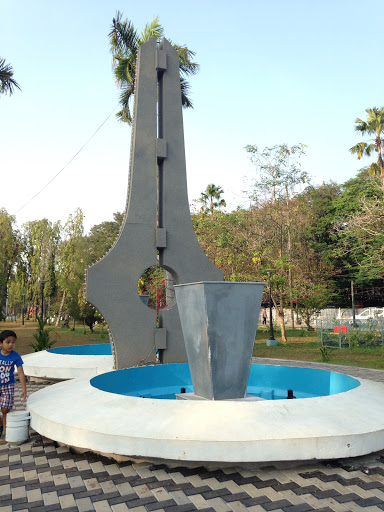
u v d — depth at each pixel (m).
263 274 22.84
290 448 4.15
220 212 24.52
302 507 3.50
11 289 48.25
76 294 32.41
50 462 4.68
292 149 23.44
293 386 7.89
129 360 10.15
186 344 6.43
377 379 10.47
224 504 3.57
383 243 20.81
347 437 4.28
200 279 11.27
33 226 44.88
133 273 10.45
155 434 4.28
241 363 6.00
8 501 3.74
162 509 3.51
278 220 25.25
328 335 19.50
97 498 3.74
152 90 11.26
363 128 27.16
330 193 36.28
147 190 10.89
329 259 32.22
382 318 22.81
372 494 3.73
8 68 15.52
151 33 18.55
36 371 9.91
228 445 4.11
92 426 4.58
